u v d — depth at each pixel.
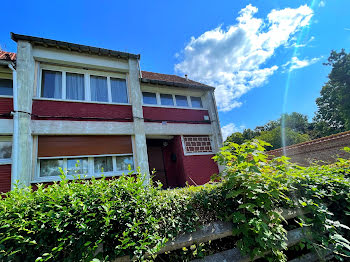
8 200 1.71
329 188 2.71
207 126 8.84
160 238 1.78
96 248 1.62
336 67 24.52
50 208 1.67
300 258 2.38
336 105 26.25
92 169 6.11
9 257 1.44
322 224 2.40
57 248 1.45
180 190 2.61
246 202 2.27
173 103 8.74
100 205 1.72
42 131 5.64
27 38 6.00
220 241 2.40
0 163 5.03
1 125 5.23
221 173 2.53
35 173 5.36
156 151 9.30
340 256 2.41
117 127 6.76
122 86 7.65
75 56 6.80
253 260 2.12
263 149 2.25
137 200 1.89
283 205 2.57
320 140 8.30
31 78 5.88
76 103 6.46
